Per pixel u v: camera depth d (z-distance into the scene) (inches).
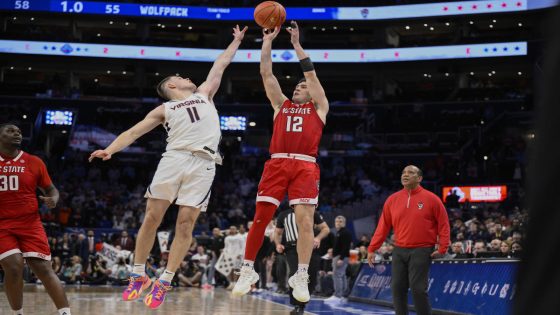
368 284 503.5
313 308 433.7
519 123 1216.2
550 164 39.9
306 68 223.3
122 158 1250.0
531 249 40.5
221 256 676.1
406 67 1371.8
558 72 40.0
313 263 359.6
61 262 800.9
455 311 354.6
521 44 1250.6
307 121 222.1
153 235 214.8
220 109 1320.1
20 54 1336.1
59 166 1197.7
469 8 1266.0
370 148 1240.8
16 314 226.5
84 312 338.6
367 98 1416.1
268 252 631.8
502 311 309.9
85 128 1258.6
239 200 1109.7
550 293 39.4
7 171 220.1
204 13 1341.0
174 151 214.5
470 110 1279.5
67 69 1421.0
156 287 210.2
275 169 220.4
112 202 1086.4
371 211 1058.1
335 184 1158.3
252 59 1338.6
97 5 1327.5
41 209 960.9
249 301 482.6
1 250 218.5
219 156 221.5
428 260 266.5
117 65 1403.8
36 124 1256.8
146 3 1336.1
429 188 1071.0
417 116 1295.5
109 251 787.4
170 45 1341.0
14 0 1312.7
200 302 458.3
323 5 1333.7
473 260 353.4
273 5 219.8
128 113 1301.7
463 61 1311.5
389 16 1305.4
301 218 218.5
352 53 1330.0
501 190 999.0
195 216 215.3
